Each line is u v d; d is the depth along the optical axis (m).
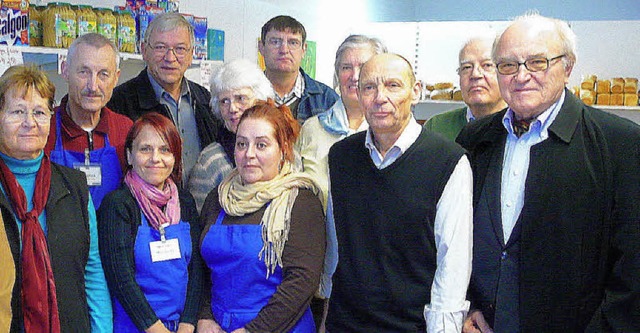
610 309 1.73
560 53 1.78
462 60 2.62
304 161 2.55
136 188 2.10
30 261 1.79
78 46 2.34
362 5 6.79
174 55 2.82
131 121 2.60
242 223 2.06
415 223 1.85
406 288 1.87
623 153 1.74
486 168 1.97
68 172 1.99
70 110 2.39
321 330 2.46
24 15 2.62
